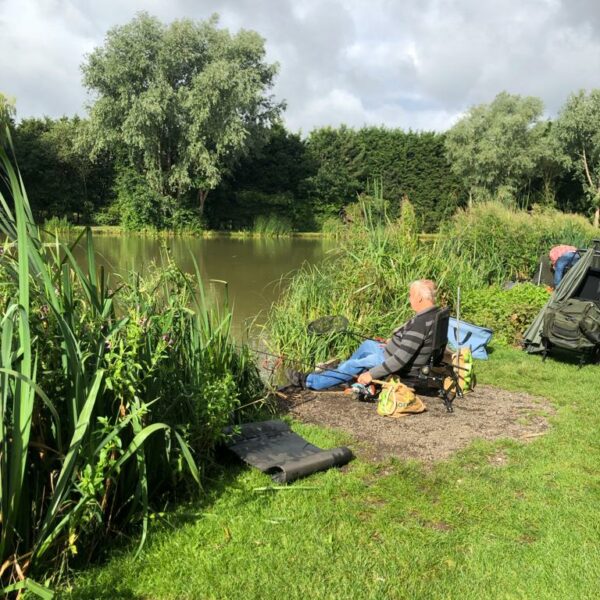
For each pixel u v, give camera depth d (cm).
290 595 269
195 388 371
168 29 3419
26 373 244
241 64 3738
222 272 1636
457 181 4341
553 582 286
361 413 518
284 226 3794
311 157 4406
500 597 275
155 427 290
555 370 695
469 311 866
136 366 297
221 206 4056
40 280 302
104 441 269
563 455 437
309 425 481
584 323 696
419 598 272
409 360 533
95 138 3434
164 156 3641
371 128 4475
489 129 4253
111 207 3653
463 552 310
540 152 4206
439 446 448
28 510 261
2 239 313
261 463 386
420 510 351
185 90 3388
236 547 304
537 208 1623
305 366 657
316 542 312
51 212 3559
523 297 883
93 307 317
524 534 329
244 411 501
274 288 1308
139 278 431
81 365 274
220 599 265
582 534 328
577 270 789
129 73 3362
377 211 938
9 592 244
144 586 271
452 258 988
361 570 290
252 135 3950
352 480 383
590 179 4128
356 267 809
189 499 353
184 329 404
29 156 3494
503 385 626
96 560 288
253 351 617
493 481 390
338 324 677
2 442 240
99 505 277
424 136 4394
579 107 4119
